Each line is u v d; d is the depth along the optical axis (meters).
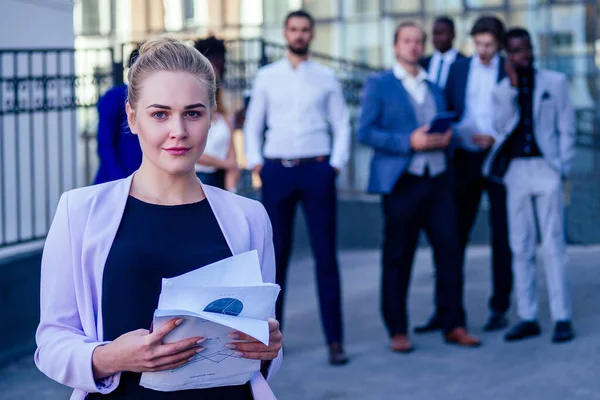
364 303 8.52
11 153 8.21
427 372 6.21
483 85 7.57
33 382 6.04
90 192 2.48
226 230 2.51
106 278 2.41
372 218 13.11
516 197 6.81
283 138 6.55
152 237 2.45
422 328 7.30
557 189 6.74
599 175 13.01
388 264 6.76
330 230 6.58
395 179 6.60
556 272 6.77
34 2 8.58
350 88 13.92
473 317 7.69
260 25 17.03
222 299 2.24
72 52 8.63
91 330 2.41
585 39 16.09
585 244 11.51
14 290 6.60
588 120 15.62
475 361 6.43
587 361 6.26
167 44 2.41
